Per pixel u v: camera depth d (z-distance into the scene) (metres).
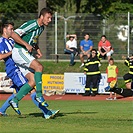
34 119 31.31
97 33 79.56
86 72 64.62
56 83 67.38
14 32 30.97
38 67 30.98
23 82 32.78
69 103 52.44
